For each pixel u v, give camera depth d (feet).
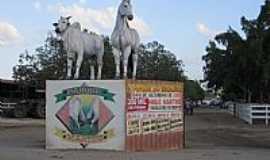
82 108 73.00
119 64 77.41
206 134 113.70
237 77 203.41
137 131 72.49
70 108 73.67
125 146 70.69
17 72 196.95
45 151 70.18
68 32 76.54
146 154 67.26
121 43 75.87
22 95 185.98
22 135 103.86
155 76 245.45
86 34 77.66
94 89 72.49
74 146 73.31
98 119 72.18
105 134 71.77
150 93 74.90
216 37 216.54
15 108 171.83
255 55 178.50
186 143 90.22
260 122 157.99
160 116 76.64
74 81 73.56
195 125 149.69
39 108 169.58
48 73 192.75
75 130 73.31
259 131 124.06
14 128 125.29
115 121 71.26
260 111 157.99
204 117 208.95
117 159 60.90
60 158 61.62
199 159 61.31
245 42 193.36
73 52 76.89
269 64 160.15
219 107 424.46
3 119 161.17
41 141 89.25
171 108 79.00
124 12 75.51
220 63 230.07
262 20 125.08
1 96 182.80
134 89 72.23
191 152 70.79
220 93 329.93
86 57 79.30
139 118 72.90
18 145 80.79
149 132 74.49
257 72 185.37
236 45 198.80
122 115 71.00
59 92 74.33
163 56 263.90
